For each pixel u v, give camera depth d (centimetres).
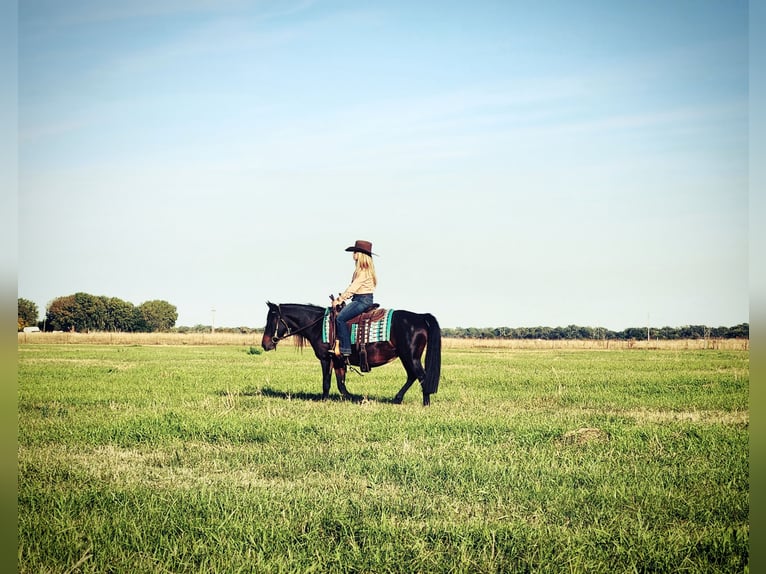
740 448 1077
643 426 1257
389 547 665
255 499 798
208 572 625
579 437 1136
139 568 637
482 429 1203
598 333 9294
